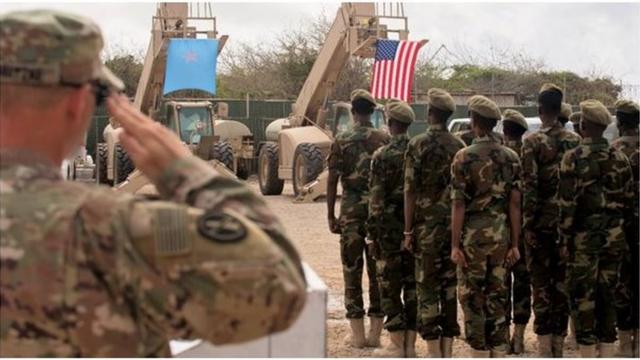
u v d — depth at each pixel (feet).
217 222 5.16
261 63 115.75
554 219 19.69
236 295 5.05
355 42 49.93
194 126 56.18
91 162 62.28
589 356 19.04
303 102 57.62
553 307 20.04
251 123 84.89
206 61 48.91
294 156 55.42
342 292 27.12
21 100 5.34
